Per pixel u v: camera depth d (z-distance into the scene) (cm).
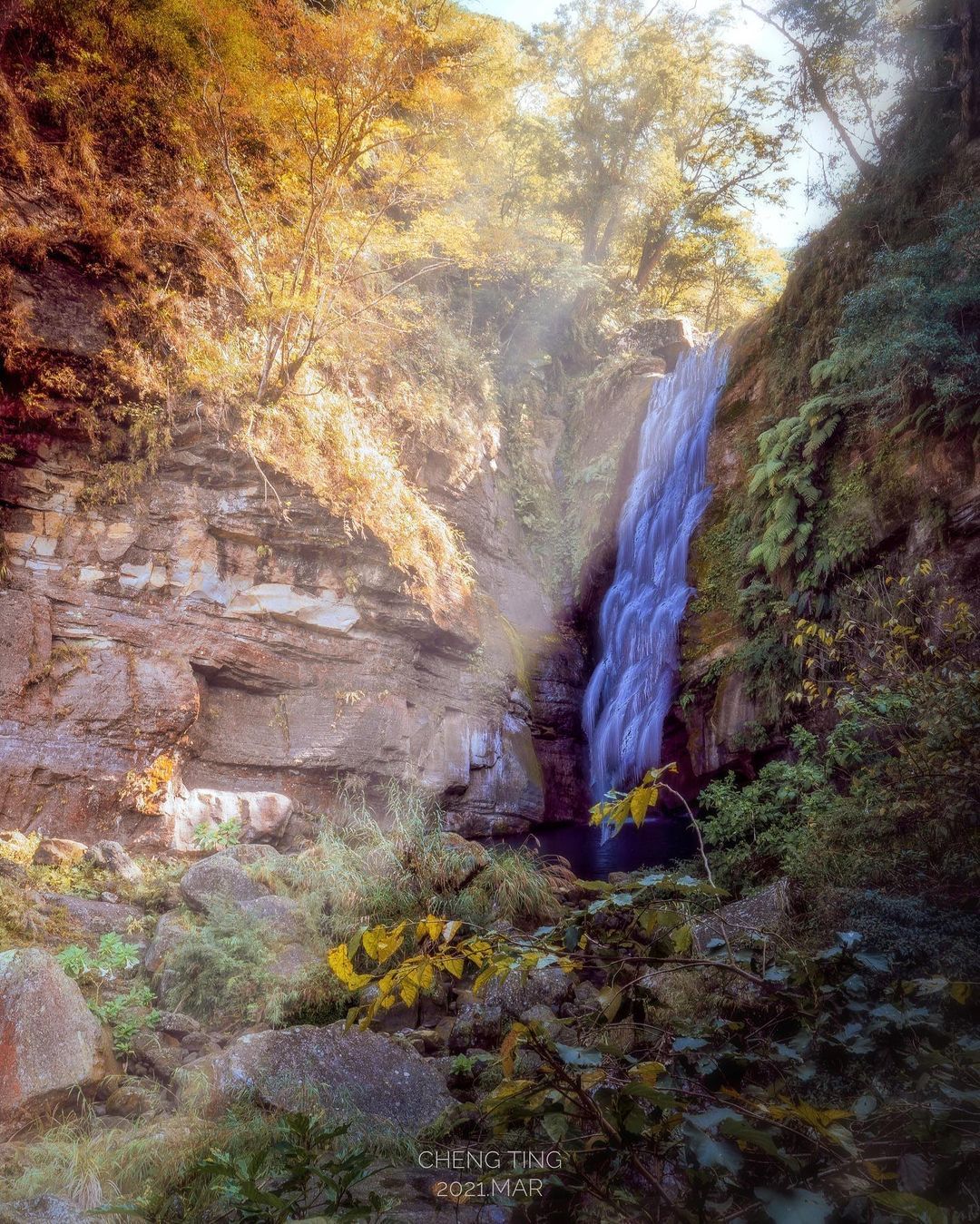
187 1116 412
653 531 1563
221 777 993
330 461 1137
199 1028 555
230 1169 175
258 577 1049
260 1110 418
